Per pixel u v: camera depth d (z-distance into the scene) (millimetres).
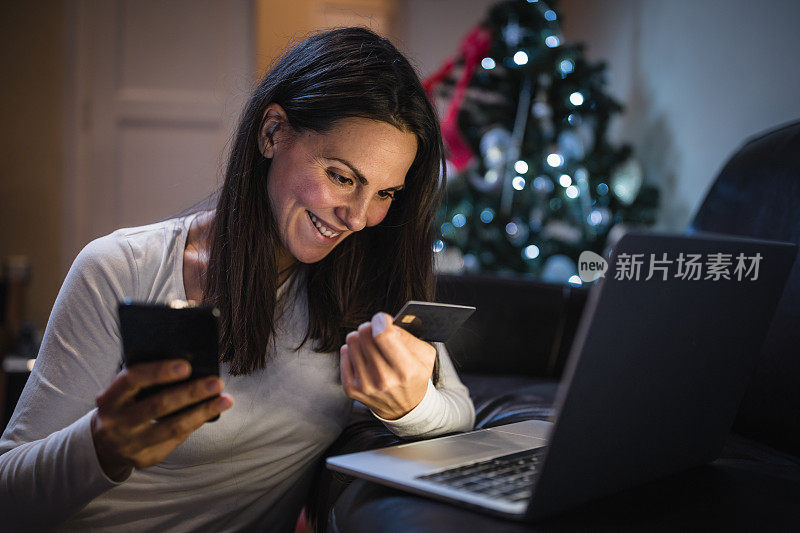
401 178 946
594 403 649
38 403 897
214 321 675
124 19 4059
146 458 738
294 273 1065
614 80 3752
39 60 3947
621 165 2939
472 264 2867
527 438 922
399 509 694
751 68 2658
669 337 705
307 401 1043
